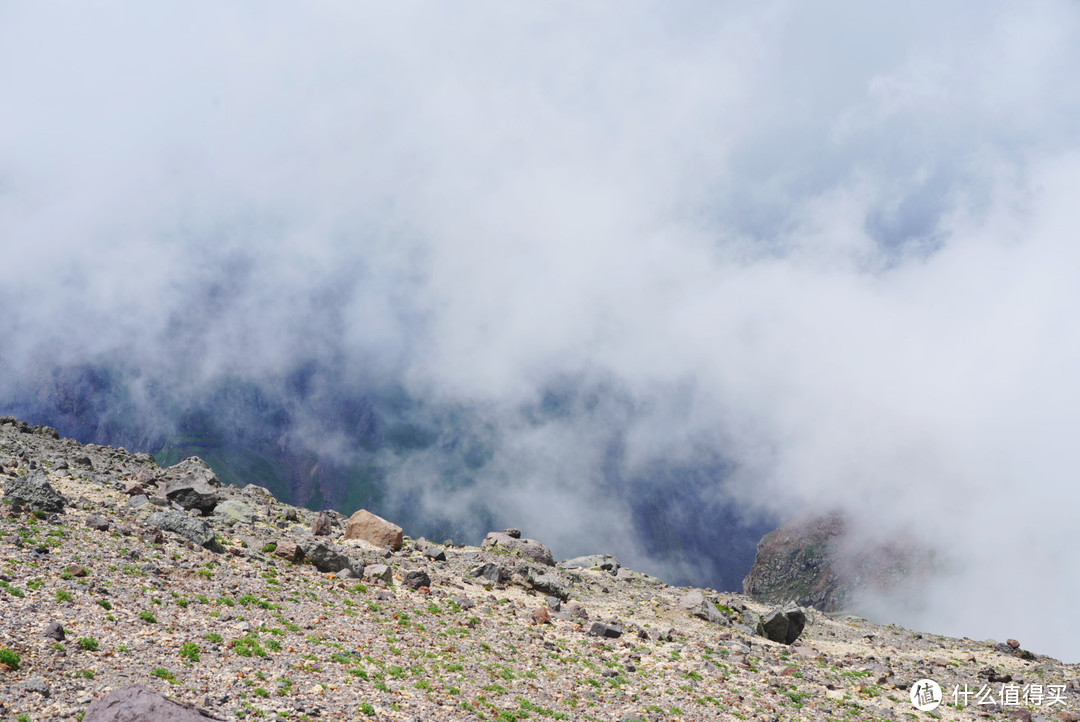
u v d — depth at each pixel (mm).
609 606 64625
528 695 36625
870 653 64562
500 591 60688
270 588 43938
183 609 36062
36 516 44938
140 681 26625
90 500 53500
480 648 42812
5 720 21656
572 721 34156
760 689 45781
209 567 44500
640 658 48219
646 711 37688
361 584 50031
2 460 61562
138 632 31500
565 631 51938
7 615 29312
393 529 67812
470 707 32594
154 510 53531
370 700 30453
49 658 26672
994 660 66375
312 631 38188
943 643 73438
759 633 63812
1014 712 48469
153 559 42781
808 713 42688
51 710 22953
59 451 74250
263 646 33750
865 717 43750
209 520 59094
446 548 76438
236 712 25906
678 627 60188
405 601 49281
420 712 30516
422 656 38656
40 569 35812
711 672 47531
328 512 79938
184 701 25703
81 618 31234
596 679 41688
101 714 20609
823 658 58344
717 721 38312
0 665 24875
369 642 38719
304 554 52438
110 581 36906
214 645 32281
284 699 28297
